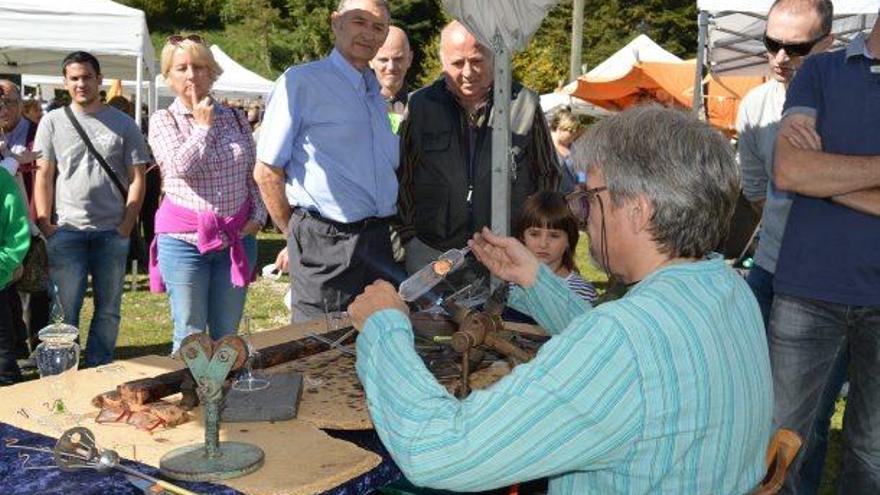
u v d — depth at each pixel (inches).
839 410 189.6
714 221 57.5
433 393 57.0
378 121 140.3
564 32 1512.1
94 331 198.1
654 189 56.3
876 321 109.0
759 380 57.6
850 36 247.1
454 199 149.3
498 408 52.7
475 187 149.1
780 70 141.3
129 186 197.5
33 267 176.9
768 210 141.2
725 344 55.3
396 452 55.9
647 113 59.0
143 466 67.3
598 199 58.7
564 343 53.2
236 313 173.9
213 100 169.3
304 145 134.8
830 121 109.6
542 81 1082.1
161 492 62.6
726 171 57.3
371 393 59.4
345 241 135.3
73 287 191.3
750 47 314.0
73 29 305.6
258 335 105.3
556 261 138.6
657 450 52.2
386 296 63.4
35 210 191.6
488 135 148.3
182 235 164.6
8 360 166.4
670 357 52.5
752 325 59.1
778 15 140.1
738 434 55.2
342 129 134.1
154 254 171.8
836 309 111.7
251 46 2021.4
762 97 147.1
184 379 80.4
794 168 108.4
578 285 136.4
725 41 301.0
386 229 141.6
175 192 165.2
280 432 74.1
